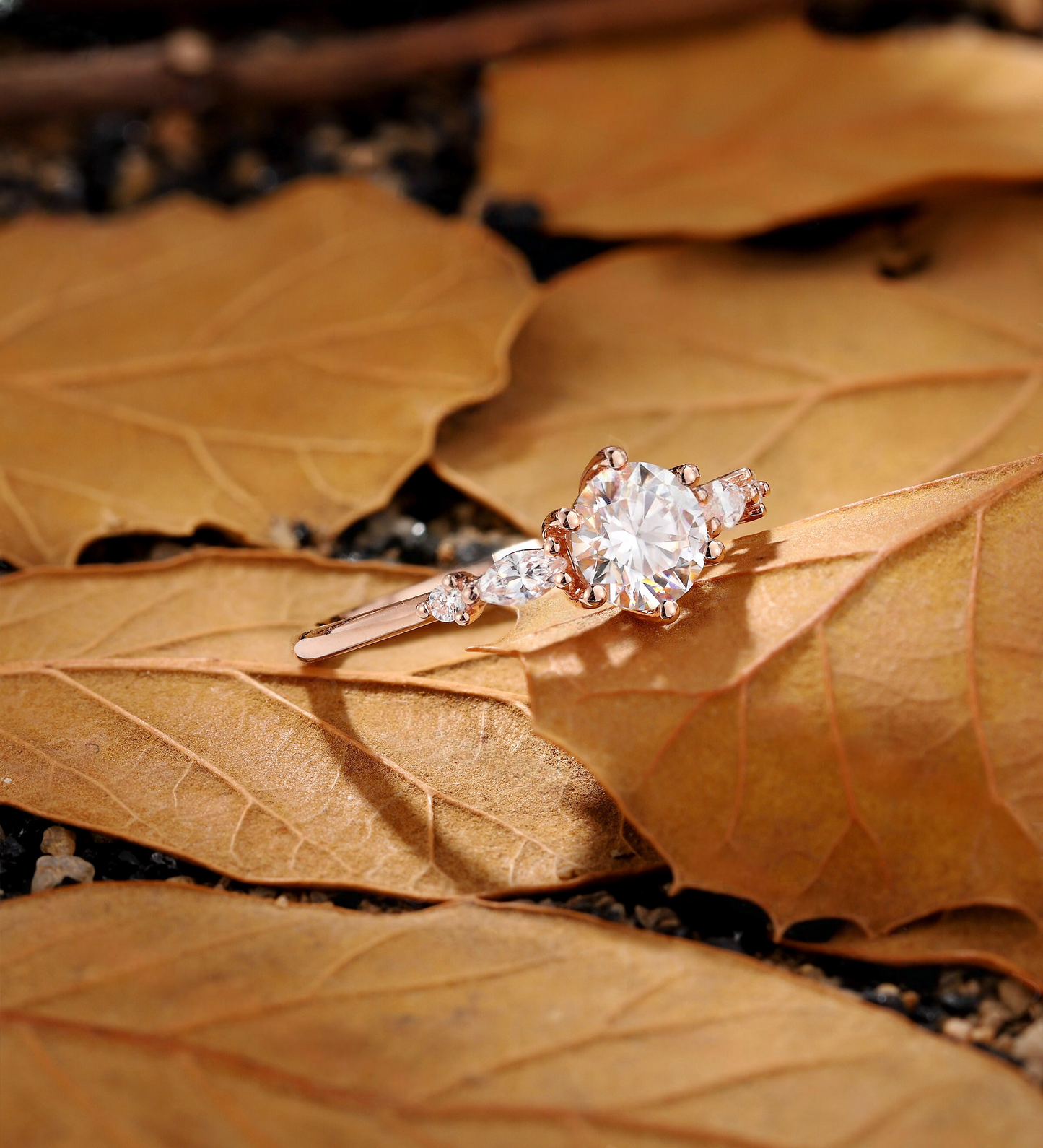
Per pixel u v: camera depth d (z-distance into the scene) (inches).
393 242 6.9
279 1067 5.5
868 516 5.9
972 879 5.7
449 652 6.1
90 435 6.6
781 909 5.7
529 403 6.6
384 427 6.5
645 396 6.6
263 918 5.7
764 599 5.9
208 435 6.6
